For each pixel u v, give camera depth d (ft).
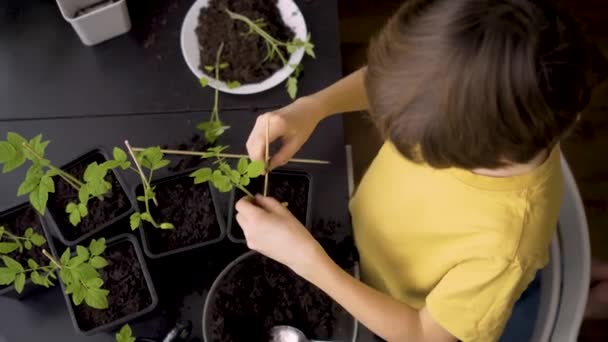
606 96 5.40
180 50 3.66
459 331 2.73
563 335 2.84
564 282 2.91
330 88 3.22
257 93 3.56
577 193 2.98
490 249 2.51
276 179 3.15
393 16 2.16
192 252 3.12
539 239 2.53
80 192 2.72
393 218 2.98
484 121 1.90
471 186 2.46
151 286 2.98
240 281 3.02
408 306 2.88
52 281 3.14
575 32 1.92
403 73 1.96
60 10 3.66
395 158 2.89
